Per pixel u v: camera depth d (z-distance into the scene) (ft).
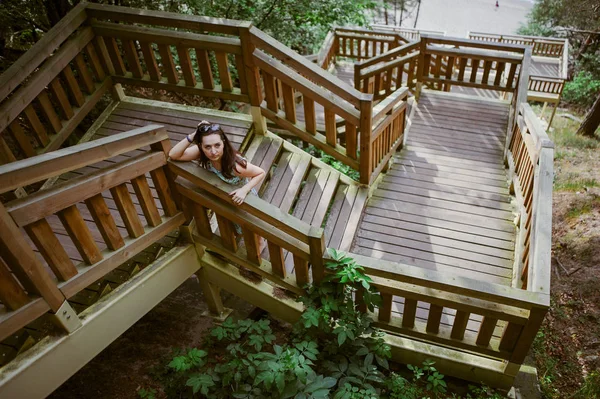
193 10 20.68
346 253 10.85
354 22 29.04
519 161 16.65
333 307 10.84
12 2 17.03
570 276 20.31
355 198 15.11
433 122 22.34
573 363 16.16
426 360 11.98
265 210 10.11
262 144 14.64
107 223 9.24
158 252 11.48
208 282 13.48
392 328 11.90
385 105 14.99
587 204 24.73
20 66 11.37
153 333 14.46
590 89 49.52
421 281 10.26
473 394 11.96
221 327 11.67
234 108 24.49
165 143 9.91
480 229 15.33
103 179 8.60
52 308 8.36
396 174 18.48
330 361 11.07
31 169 7.04
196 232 12.03
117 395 12.59
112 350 13.87
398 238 15.02
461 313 10.71
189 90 14.66
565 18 54.75
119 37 13.87
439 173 18.51
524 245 13.34
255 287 12.62
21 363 8.27
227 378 10.51
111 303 9.82
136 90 24.56
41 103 12.48
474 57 21.81
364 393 9.80
